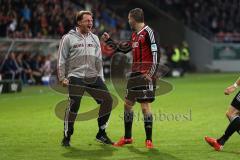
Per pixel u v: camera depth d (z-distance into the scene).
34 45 63.03
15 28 63.56
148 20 96.25
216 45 94.88
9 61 58.19
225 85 60.31
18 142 23.48
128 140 22.56
